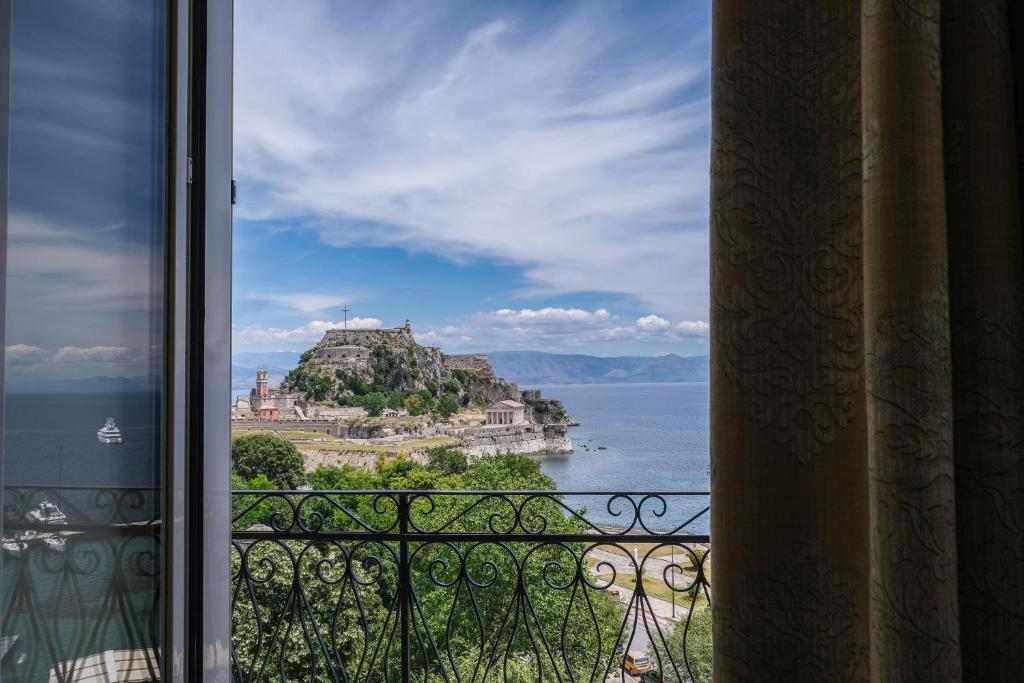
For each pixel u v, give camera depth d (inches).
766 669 33.3
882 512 29.6
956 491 31.1
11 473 31.3
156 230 42.6
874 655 29.8
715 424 34.8
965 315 31.3
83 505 36.0
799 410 34.0
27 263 32.5
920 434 29.0
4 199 30.0
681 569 75.7
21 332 32.0
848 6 34.8
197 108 45.6
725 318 34.7
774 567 33.6
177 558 42.7
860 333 33.7
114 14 39.2
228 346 48.0
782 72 35.1
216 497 46.3
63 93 35.2
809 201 34.6
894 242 29.7
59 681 34.3
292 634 185.2
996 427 30.5
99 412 37.3
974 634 30.5
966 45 31.9
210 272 46.3
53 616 33.9
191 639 44.1
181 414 43.4
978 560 30.5
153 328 42.1
